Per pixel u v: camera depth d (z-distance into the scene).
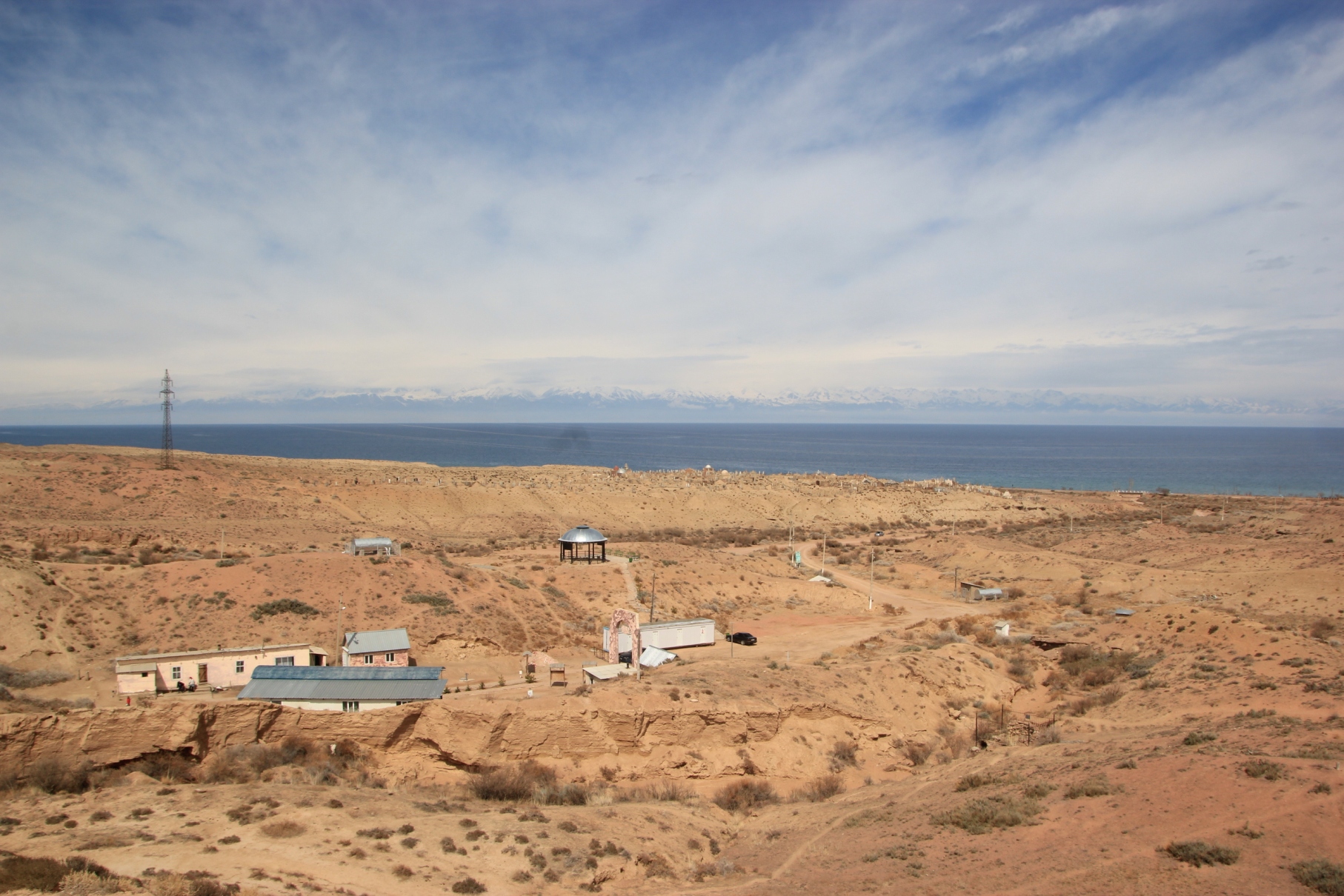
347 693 41.75
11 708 37.38
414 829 29.33
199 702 38.59
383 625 59.44
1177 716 43.44
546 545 106.69
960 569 108.31
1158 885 22.00
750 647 65.50
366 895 24.03
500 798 35.91
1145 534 128.62
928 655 55.69
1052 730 43.50
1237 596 83.44
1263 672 47.62
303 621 58.09
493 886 25.73
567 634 65.75
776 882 27.31
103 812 28.61
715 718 41.88
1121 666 56.16
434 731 40.12
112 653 51.56
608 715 40.84
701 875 28.45
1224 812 25.52
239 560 65.50
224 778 35.28
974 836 28.08
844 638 69.00
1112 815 27.19
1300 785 26.09
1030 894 22.94
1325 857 21.88
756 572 93.00
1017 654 61.59
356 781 36.88
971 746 44.56
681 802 37.16
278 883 23.86
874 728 45.12
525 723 40.03
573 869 27.47
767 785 40.03
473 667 56.00
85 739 34.62
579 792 36.66
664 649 64.19
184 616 56.34
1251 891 20.84
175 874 23.38
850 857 28.62
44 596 53.62
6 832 26.45
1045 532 144.00
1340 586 79.19
